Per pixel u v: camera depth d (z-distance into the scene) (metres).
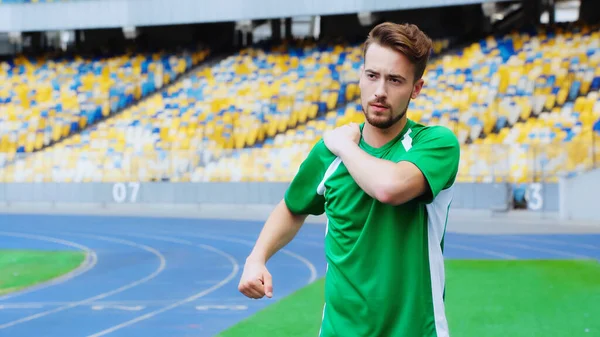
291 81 27.89
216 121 26.88
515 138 22.47
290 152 23.38
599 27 26.05
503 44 26.36
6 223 20.59
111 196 24.77
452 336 6.99
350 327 2.58
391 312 2.51
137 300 9.00
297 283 10.17
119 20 28.39
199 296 9.23
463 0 24.02
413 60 2.42
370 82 2.46
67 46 33.12
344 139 2.58
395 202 2.40
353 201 2.55
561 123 22.44
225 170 23.58
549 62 24.83
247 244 15.39
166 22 27.86
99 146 27.39
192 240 16.22
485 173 20.45
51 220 21.36
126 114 28.41
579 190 19.23
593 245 14.27
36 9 29.27
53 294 9.51
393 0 24.91
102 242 16.08
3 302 8.95
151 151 24.61
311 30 30.62
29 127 29.16
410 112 24.23
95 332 7.26
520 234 16.34
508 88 24.28
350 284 2.57
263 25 31.42
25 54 32.66
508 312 8.12
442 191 2.58
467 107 24.02
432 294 2.54
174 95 28.66
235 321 7.68
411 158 2.46
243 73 28.88
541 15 28.41
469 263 12.11
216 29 31.30
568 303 8.62
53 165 25.48
